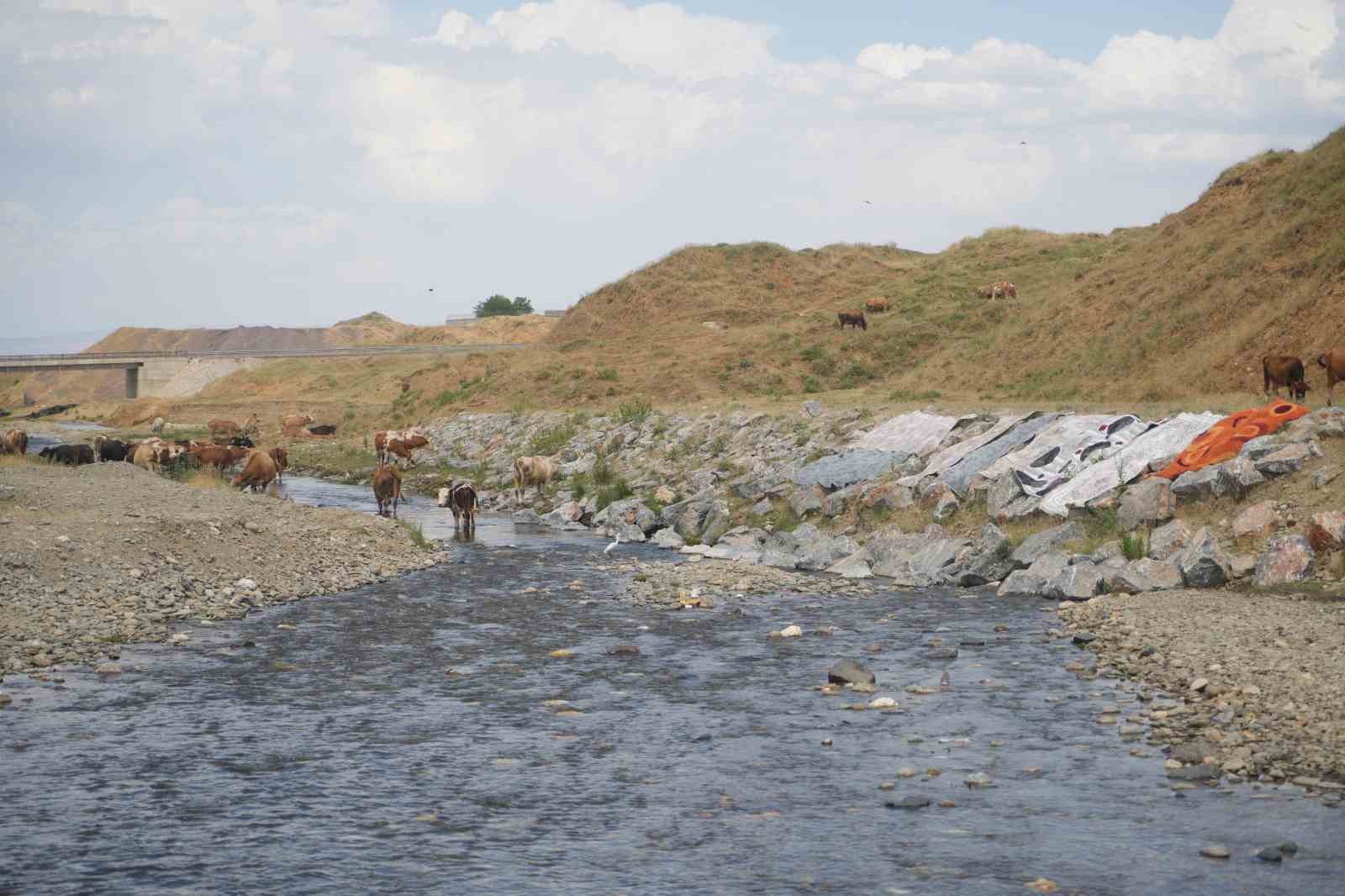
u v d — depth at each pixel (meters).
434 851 8.29
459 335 146.62
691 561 23.95
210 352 115.19
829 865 8.03
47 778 9.77
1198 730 11.07
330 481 45.84
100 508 23.56
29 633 15.25
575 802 9.36
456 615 17.92
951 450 27.20
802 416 36.41
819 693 12.98
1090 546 21.12
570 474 38.78
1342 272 33.91
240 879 7.73
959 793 9.52
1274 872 7.79
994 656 14.80
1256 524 19.69
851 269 90.25
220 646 15.34
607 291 85.25
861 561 23.23
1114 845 8.33
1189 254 43.75
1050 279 70.62
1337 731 10.57
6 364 109.31
